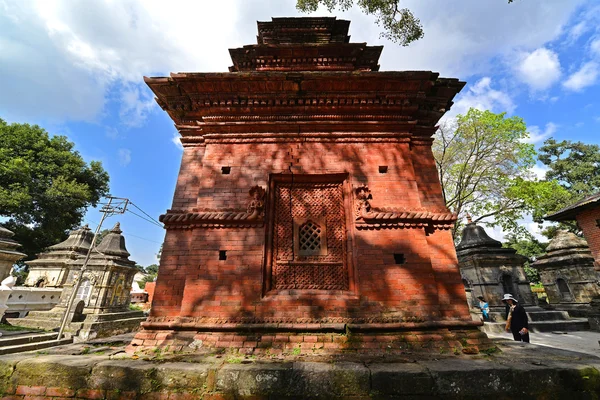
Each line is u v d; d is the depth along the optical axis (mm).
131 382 3893
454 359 4363
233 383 3803
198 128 6723
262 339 4852
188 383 3842
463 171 21734
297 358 4445
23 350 6723
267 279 5422
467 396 3668
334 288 5434
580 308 16328
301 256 5699
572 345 10320
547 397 3725
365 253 5473
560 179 40031
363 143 6453
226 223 5684
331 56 8109
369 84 6254
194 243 5578
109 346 5391
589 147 39719
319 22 9438
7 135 25141
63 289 13672
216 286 5281
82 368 4008
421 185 6305
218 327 4922
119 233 15844
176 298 5371
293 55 8117
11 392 3988
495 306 15648
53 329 11461
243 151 6387
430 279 5332
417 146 6668
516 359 4363
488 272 16422
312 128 6500
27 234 24641
